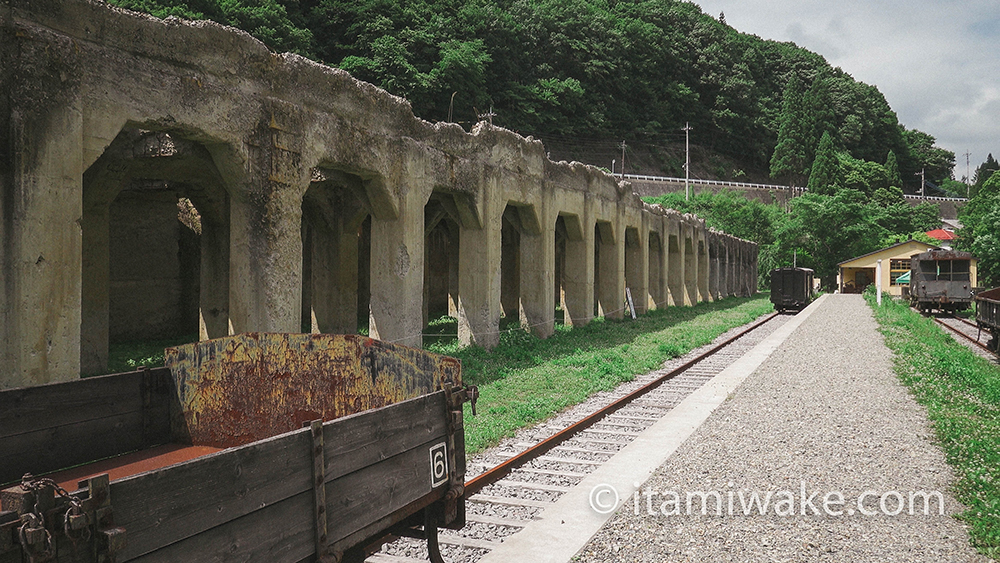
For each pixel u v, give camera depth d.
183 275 20.52
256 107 10.62
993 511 6.14
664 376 14.09
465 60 57.66
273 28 40.12
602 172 24.41
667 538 5.62
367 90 13.16
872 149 122.06
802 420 9.76
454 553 5.59
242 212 10.80
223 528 3.14
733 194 73.19
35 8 7.88
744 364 15.84
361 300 24.73
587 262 23.34
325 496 3.70
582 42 89.31
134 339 19.12
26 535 2.48
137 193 18.02
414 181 14.55
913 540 5.61
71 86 8.16
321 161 11.94
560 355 17.19
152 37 9.13
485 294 17.56
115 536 2.64
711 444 8.49
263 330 10.70
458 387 5.01
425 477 4.59
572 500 6.57
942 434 8.80
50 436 5.05
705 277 41.84
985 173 113.06
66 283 8.23
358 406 5.57
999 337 18.67
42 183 7.91
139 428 5.79
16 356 7.76
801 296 36.50
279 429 5.80
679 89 103.81
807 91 115.25
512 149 18.70
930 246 53.94
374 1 55.56
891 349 17.81
